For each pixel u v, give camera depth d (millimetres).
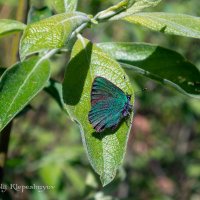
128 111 187
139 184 616
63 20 182
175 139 722
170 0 590
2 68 227
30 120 573
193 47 603
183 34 203
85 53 199
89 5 410
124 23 528
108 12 206
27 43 173
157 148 665
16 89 194
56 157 408
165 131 697
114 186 328
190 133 730
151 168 664
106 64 198
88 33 524
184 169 671
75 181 411
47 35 175
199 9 577
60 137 627
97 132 186
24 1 238
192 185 644
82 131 182
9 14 534
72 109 189
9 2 516
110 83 187
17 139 495
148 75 226
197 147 727
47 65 204
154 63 231
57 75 554
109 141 185
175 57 229
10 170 353
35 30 175
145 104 605
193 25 209
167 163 677
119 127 187
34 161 417
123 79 195
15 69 198
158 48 233
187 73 230
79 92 192
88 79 195
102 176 181
